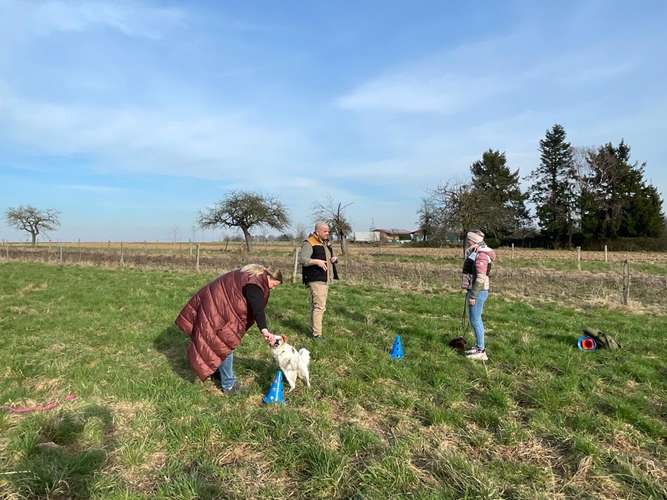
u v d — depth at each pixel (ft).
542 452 13.20
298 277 57.06
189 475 11.53
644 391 18.28
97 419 14.44
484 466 12.32
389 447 13.03
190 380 18.34
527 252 146.20
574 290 49.65
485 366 20.48
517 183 216.13
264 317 16.29
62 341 23.97
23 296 38.78
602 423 14.83
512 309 36.06
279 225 152.35
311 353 22.02
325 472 11.56
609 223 183.62
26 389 17.11
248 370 19.58
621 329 29.32
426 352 22.65
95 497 10.63
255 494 11.03
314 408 15.76
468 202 101.50
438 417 14.96
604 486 11.55
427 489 11.07
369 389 17.58
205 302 16.55
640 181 182.60
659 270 79.97
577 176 195.42
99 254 114.83
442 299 40.40
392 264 80.18
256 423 14.20
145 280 51.80
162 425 14.21
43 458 12.09
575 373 19.62
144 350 22.50
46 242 239.50
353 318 31.55
